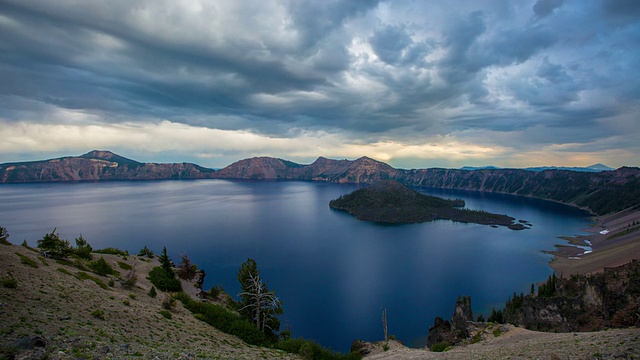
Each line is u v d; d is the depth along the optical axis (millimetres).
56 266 55469
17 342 23484
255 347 52031
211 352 38625
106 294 49688
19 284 37969
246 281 71250
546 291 129625
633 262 148500
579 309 97562
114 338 31781
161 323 45031
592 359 25234
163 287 77750
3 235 60781
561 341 38594
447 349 71875
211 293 91875
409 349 85250
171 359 30641
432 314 162500
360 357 66438
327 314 162500
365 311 166000
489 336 75312
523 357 32281
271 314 69250
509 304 121750
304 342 60125
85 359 24734
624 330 42656
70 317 33500
